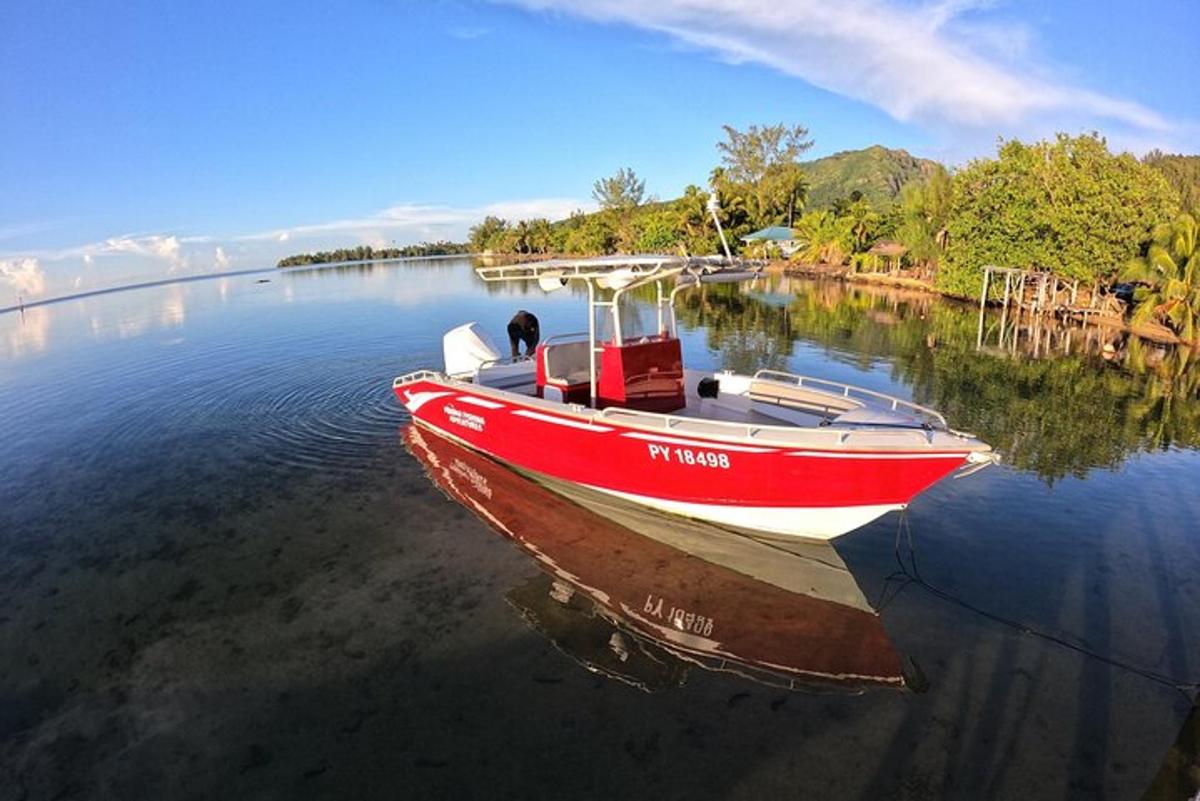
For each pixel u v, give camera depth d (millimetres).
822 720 4934
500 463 10438
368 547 7824
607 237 84812
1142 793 4227
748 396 9602
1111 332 24281
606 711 5066
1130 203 24984
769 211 73625
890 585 6816
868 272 49469
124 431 12586
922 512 8531
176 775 4582
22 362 21156
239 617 6449
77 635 6250
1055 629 6012
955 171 39562
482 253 128375
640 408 8828
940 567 7164
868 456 6672
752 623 6203
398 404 14055
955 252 33688
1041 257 26531
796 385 9312
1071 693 5168
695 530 8078
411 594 6789
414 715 5070
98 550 7910
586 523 8391
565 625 6207
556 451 8805
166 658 5859
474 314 30141
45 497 9539
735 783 4375
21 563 7645
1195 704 5031
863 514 7148
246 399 14742
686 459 7516
